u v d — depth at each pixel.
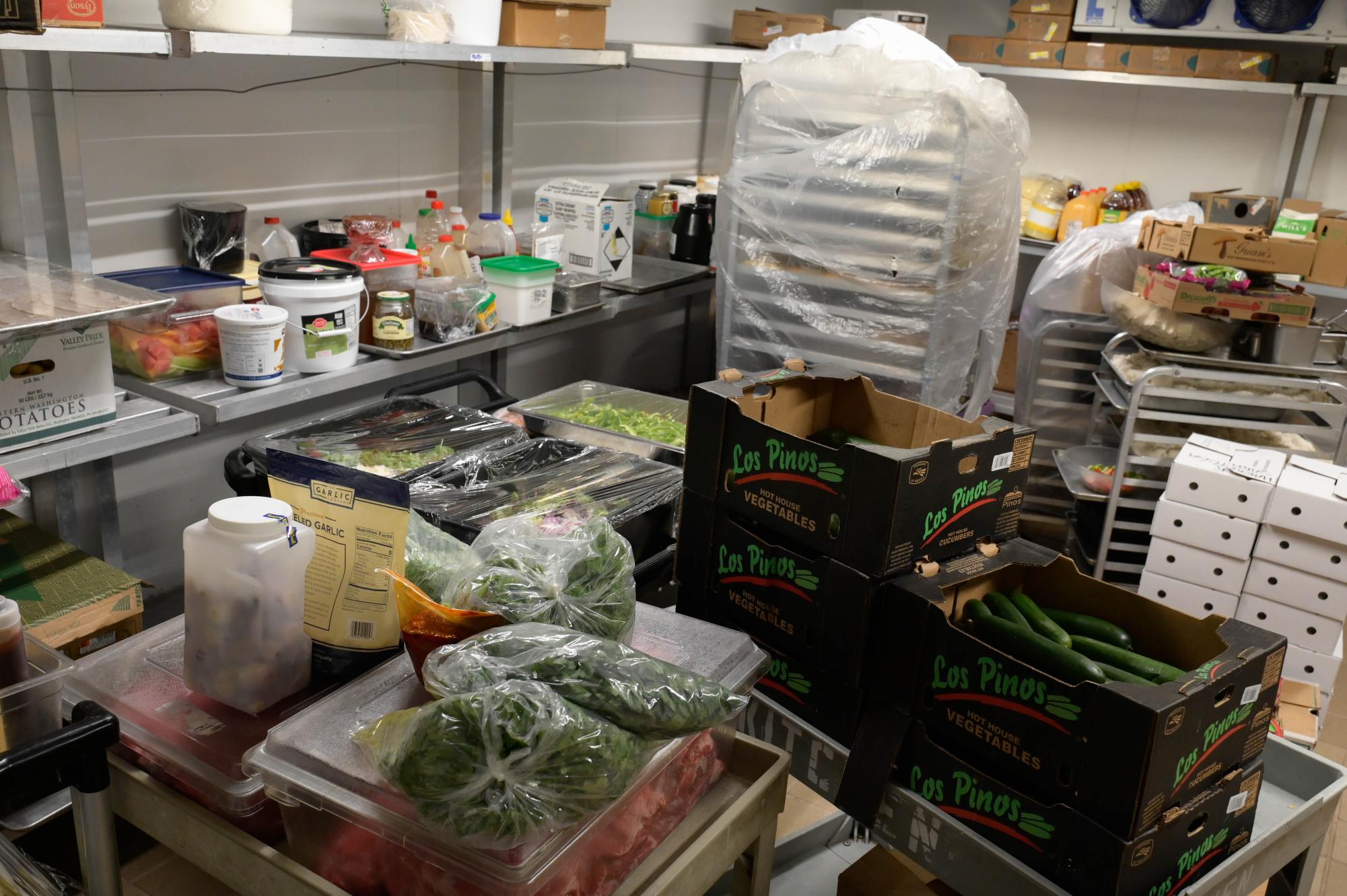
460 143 3.17
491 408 2.46
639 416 2.36
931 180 2.64
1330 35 3.77
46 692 1.10
